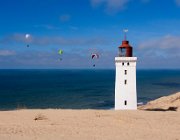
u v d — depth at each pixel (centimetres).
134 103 5559
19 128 3534
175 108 6094
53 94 13488
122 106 5584
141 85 19338
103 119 4191
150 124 3903
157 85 19362
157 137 3200
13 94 13438
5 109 8994
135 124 3903
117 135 3275
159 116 4438
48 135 3209
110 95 13000
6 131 3356
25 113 4609
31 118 4234
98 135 3266
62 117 4300
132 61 5541
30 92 14425
